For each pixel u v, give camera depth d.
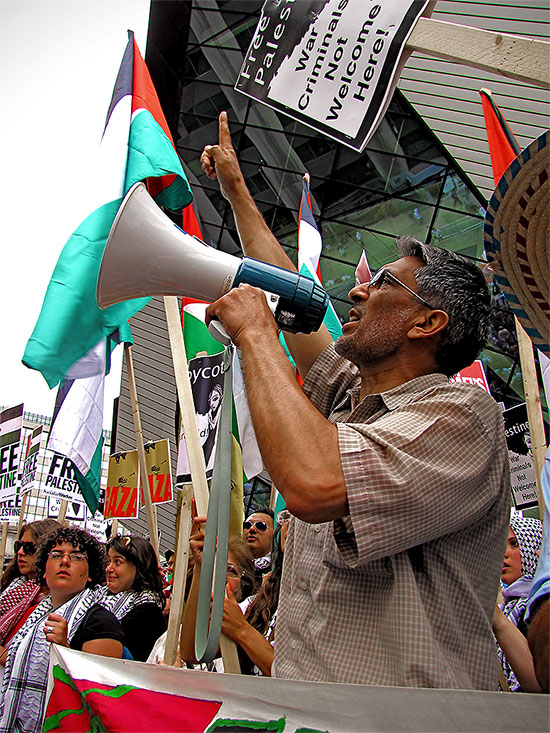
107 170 3.76
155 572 3.82
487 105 3.40
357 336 1.80
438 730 1.22
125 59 4.02
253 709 1.41
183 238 1.90
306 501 1.38
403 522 1.39
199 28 18.95
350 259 18.34
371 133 2.18
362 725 1.28
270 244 2.27
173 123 19.66
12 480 6.89
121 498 6.19
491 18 10.28
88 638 2.79
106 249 1.89
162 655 3.37
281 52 2.52
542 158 1.53
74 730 1.70
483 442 1.50
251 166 19.27
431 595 1.44
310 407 1.47
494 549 1.56
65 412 3.92
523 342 2.90
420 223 17.23
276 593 3.21
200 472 2.72
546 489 1.43
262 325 1.63
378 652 1.41
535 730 1.18
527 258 1.70
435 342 1.78
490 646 1.45
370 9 2.26
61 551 3.21
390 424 1.49
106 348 3.82
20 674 2.98
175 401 16.55
